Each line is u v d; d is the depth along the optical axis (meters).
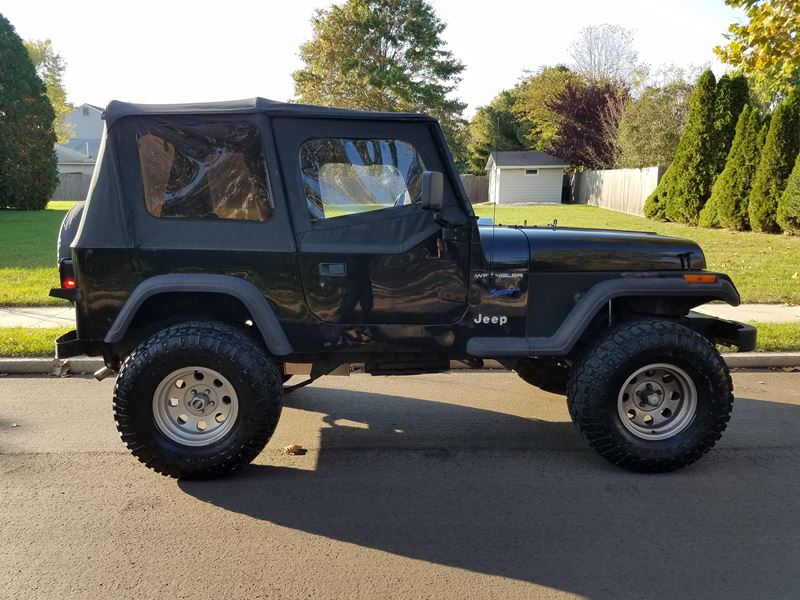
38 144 27.20
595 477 4.01
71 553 3.11
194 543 3.21
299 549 3.16
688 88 33.25
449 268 3.92
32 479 3.91
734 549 3.18
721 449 4.45
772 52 8.73
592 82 46.00
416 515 3.51
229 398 3.85
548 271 4.02
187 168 3.73
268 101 3.78
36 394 5.55
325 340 3.89
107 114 3.66
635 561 3.07
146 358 3.69
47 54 55.41
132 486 3.83
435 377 6.16
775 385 5.93
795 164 15.82
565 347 3.98
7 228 18.73
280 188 3.74
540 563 3.05
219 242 3.75
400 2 39.62
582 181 39.28
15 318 7.82
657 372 4.06
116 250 3.71
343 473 4.05
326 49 39.66
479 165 54.09
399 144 3.81
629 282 4.05
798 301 8.96
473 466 4.17
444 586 2.87
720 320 4.49
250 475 4.01
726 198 17.91
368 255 3.82
